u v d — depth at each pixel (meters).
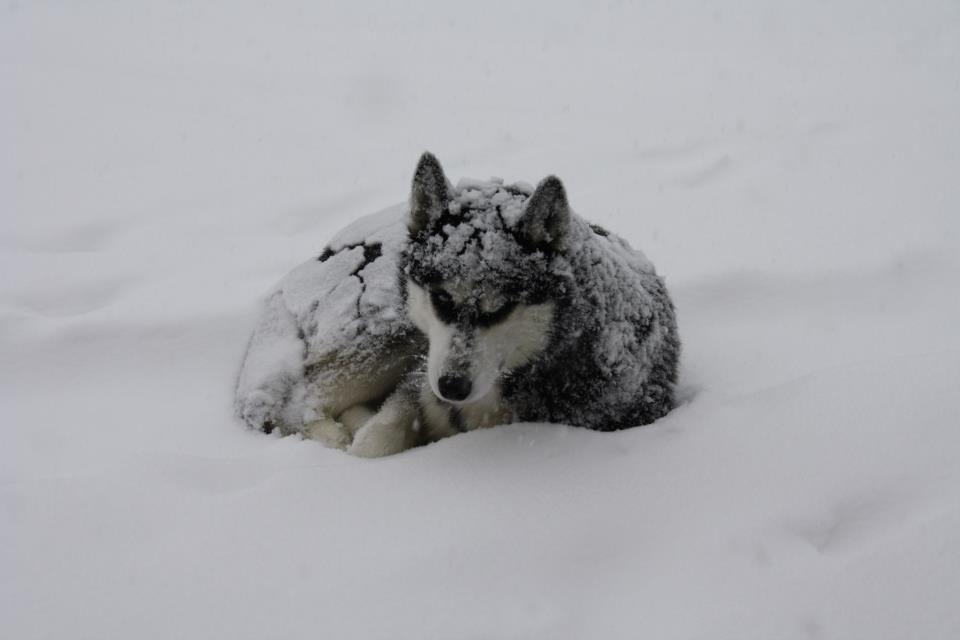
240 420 2.61
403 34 7.55
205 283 3.05
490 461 2.40
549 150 4.18
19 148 4.38
